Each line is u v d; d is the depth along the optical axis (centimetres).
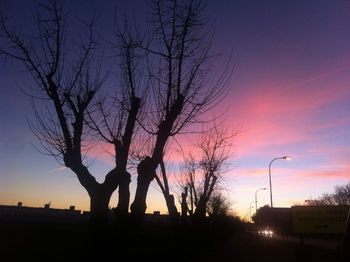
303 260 1659
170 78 1127
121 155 1069
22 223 3234
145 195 1047
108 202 1023
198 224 2712
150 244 2411
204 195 2819
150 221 4809
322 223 2144
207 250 3067
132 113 1099
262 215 9506
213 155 2994
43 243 2120
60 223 3484
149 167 1058
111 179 1031
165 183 2181
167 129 1083
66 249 1898
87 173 1039
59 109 1062
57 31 1118
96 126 1144
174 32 1143
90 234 1001
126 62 1177
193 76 1155
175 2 1148
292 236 7950
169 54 1134
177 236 2188
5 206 4503
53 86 1068
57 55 1104
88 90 1151
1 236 2352
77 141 1059
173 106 1088
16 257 1773
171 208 2178
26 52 1094
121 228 1020
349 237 382
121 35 1183
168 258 2148
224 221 5459
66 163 1048
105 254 988
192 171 3038
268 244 4788
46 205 4931
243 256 2950
